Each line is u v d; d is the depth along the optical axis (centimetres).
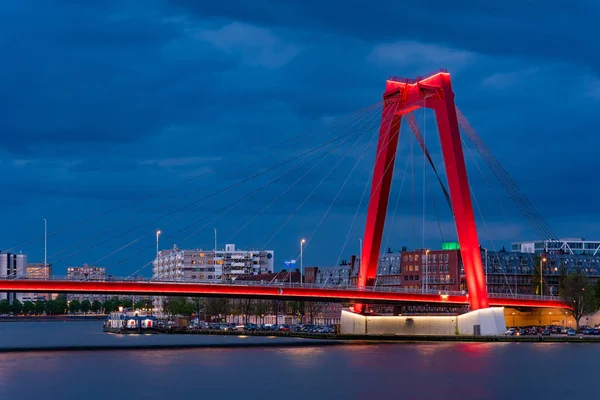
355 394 11206
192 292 17850
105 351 18400
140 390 11512
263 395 11100
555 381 12506
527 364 14812
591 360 15500
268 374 13325
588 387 11912
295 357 16400
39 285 16488
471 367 14338
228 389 11606
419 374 13338
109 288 17038
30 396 11019
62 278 17375
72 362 15412
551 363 14988
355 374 13338
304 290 19025
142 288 17325
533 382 12394
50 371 13788
